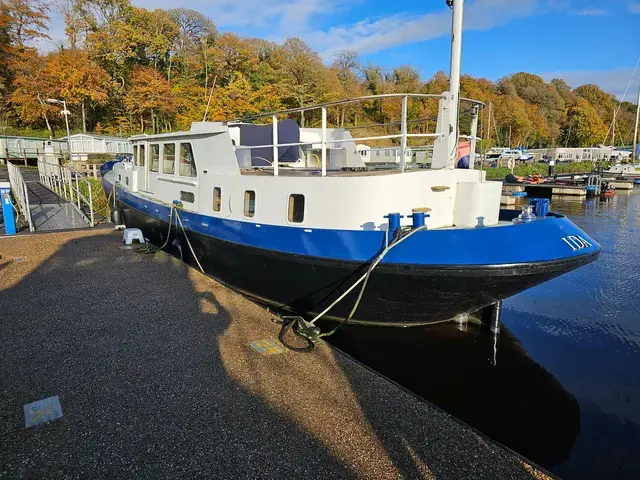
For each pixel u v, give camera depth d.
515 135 73.94
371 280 5.59
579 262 5.22
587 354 6.49
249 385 3.72
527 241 5.12
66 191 17.31
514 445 4.46
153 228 9.91
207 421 3.23
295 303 6.66
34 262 7.77
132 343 4.55
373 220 5.58
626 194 32.88
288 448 2.94
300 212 6.15
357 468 2.76
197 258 8.38
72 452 2.90
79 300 5.85
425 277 5.27
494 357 6.23
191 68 54.16
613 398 5.34
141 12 51.12
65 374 3.92
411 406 3.42
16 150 37.19
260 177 6.56
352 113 56.97
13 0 44.72
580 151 62.72
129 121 47.06
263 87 49.38
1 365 4.08
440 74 75.75
